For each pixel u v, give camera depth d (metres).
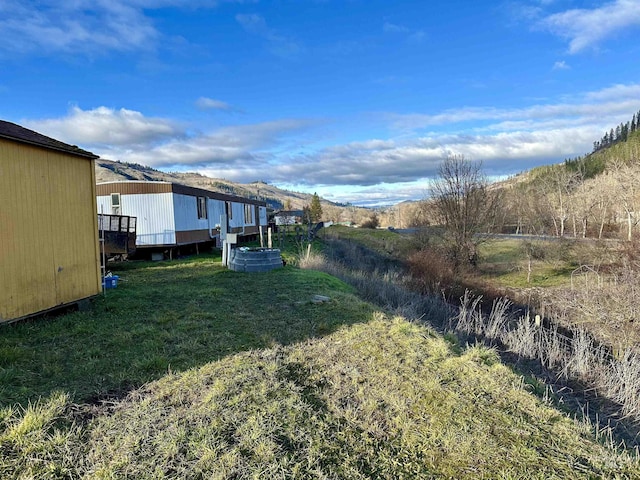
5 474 2.04
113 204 12.95
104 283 7.09
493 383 3.65
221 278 8.94
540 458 2.51
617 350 7.30
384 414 2.96
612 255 15.14
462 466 2.39
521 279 18.20
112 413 2.72
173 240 13.20
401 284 13.03
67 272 5.34
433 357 4.22
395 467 2.34
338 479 2.19
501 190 22.41
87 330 4.56
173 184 13.27
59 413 2.64
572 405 4.66
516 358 6.74
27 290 4.67
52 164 5.12
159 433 2.46
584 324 8.68
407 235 29.27
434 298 11.81
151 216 13.07
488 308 12.09
